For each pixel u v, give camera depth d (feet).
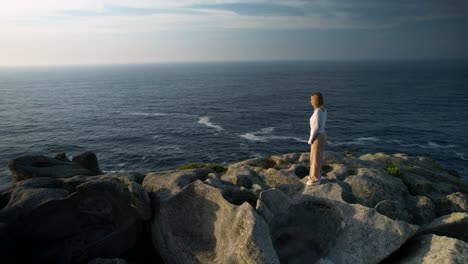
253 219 27.73
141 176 49.57
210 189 34.58
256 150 238.48
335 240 31.22
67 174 62.90
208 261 30.22
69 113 428.56
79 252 33.55
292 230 32.78
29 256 32.96
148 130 312.91
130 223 35.60
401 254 29.86
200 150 241.35
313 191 36.22
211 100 525.75
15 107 495.41
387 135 269.03
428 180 53.36
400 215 36.91
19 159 63.62
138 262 35.63
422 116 346.54
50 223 34.04
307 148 240.94
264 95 578.66
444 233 31.76
